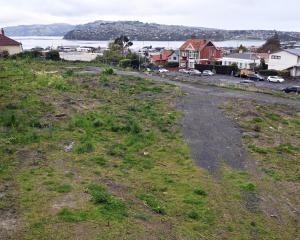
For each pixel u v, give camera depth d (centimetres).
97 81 3122
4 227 914
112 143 1666
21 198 1065
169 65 7025
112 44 7862
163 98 2761
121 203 1092
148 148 1681
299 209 1251
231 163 1594
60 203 1051
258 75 5322
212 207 1183
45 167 1309
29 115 1881
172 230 1008
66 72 3425
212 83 3872
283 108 2852
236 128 2125
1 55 4950
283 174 1523
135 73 4194
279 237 1066
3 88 2389
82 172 1309
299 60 5825
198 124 2148
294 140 2019
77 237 896
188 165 1527
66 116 1959
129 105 2414
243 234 1053
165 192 1249
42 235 891
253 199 1280
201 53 7144
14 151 1416
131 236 933
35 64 4031
